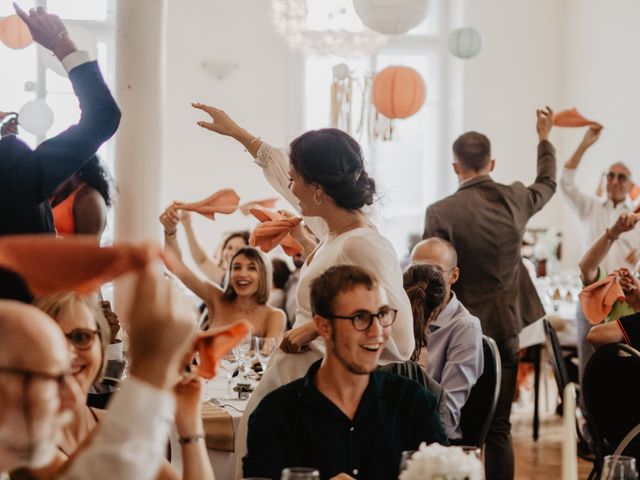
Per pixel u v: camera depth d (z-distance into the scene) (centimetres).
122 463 137
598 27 968
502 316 491
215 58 966
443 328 389
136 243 137
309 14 942
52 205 438
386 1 604
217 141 967
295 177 297
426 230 500
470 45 823
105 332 218
